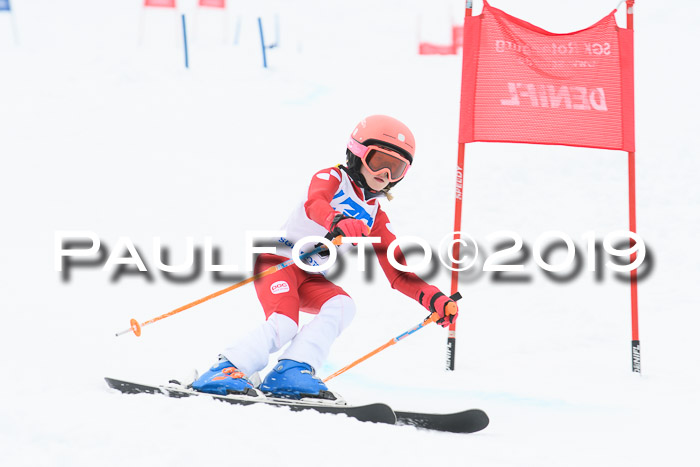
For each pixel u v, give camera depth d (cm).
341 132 4447
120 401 1157
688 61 5512
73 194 3419
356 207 1402
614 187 3462
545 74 2034
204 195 3478
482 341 2170
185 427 1023
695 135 4016
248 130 4428
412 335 2222
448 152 3934
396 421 1267
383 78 5647
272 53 6159
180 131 4353
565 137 2023
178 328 2119
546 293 2552
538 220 3209
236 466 889
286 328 1335
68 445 952
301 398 1283
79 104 4691
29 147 3975
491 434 1248
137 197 3422
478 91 2044
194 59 5775
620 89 2038
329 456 948
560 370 1891
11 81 5078
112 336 1956
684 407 1513
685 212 3234
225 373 1268
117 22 6888
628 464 1073
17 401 1157
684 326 2258
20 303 2209
